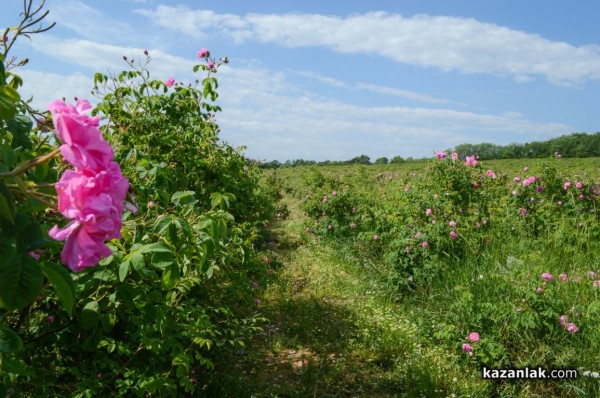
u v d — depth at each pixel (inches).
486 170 296.8
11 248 39.8
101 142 39.0
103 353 102.3
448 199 265.0
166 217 77.8
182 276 115.5
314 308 211.5
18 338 48.2
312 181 407.2
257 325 190.5
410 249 219.8
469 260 209.9
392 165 1624.0
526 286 162.7
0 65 53.1
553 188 269.7
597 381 136.4
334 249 311.9
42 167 59.2
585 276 184.2
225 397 134.2
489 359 150.8
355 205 346.9
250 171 336.2
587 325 153.5
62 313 90.1
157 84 181.8
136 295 87.4
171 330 107.5
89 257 38.9
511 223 252.7
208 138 214.8
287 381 152.3
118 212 39.8
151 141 174.9
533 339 154.0
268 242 353.1
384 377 156.6
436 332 176.1
